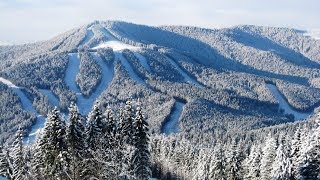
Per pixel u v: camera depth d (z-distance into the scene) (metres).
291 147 68.38
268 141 76.06
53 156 47.81
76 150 46.94
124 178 42.00
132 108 57.28
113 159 42.25
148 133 57.31
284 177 63.50
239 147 86.88
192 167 127.75
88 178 42.72
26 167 58.94
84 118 55.81
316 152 53.41
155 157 133.50
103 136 51.25
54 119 48.59
